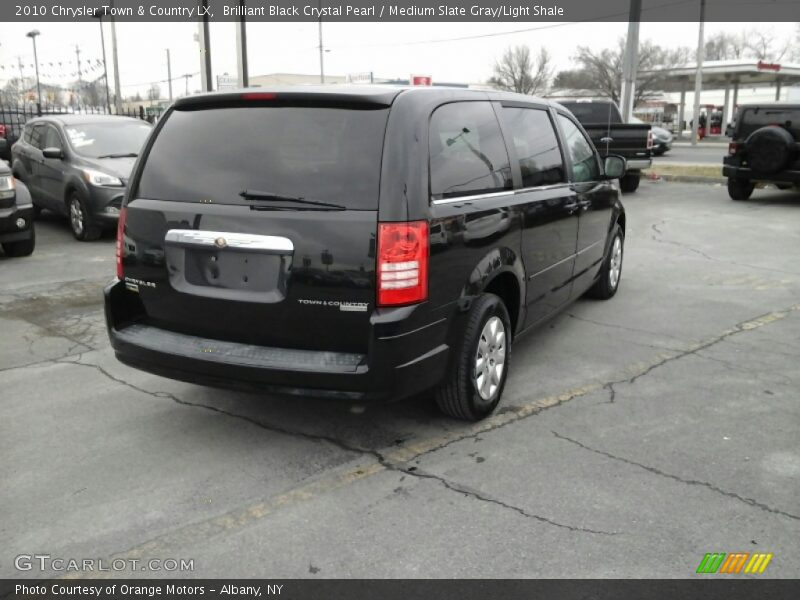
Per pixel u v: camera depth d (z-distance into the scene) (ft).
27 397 15.31
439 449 12.76
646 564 9.39
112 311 13.30
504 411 14.37
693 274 26.45
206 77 62.85
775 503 10.83
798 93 218.38
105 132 36.65
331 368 11.26
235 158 12.10
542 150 16.62
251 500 11.14
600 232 20.48
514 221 14.17
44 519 10.68
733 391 15.31
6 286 25.08
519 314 15.11
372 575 9.27
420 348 11.62
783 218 38.58
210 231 11.88
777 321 20.48
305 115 11.85
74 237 34.99
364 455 12.59
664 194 50.24
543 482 11.52
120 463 12.39
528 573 9.25
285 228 11.36
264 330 11.80
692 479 11.56
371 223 11.03
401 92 11.94
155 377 16.46
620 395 15.14
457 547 9.82
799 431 13.33
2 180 28.60
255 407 14.67
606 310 21.81
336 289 11.19
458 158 12.87
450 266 12.09
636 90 180.24
